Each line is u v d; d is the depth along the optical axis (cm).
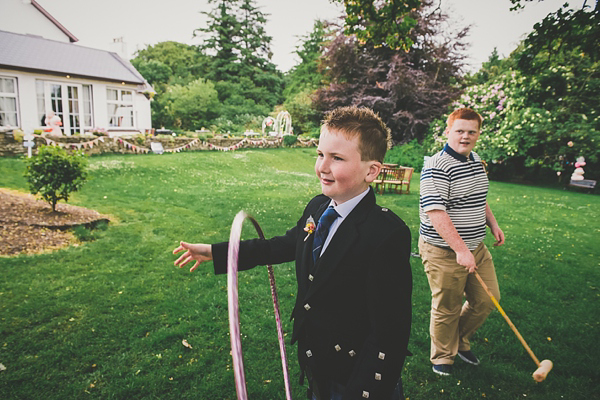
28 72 1497
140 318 344
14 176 905
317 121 3291
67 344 298
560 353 310
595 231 785
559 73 1525
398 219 129
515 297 420
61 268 443
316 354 135
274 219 719
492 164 1756
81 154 660
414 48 2564
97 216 650
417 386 267
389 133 134
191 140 1759
